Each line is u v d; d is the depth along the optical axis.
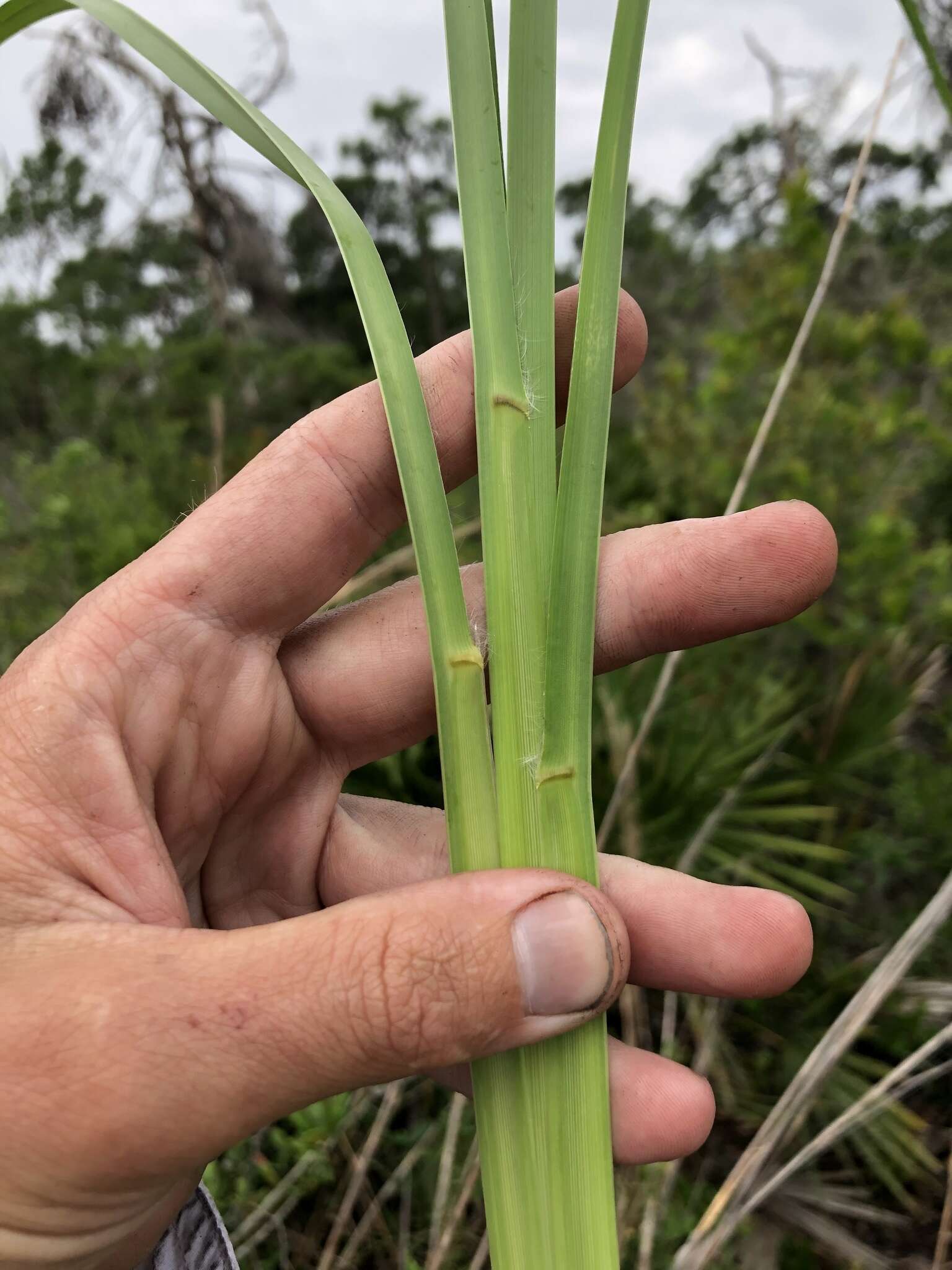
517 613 0.14
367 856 0.20
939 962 0.37
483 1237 0.27
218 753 0.18
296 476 0.17
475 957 0.13
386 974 0.13
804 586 0.18
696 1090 0.18
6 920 0.14
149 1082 0.12
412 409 0.14
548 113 0.14
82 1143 0.12
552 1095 0.13
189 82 0.14
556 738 0.14
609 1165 0.13
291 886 0.20
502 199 0.14
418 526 0.14
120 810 0.15
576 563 0.14
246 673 0.18
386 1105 0.28
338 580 0.18
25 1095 0.12
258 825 0.20
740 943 0.18
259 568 0.17
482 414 0.14
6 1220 0.13
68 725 0.15
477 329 0.14
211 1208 0.18
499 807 0.14
